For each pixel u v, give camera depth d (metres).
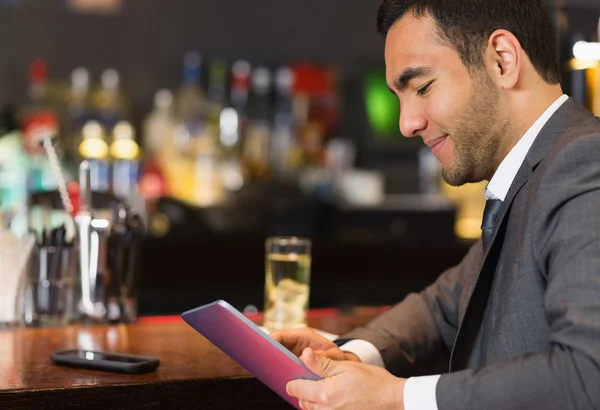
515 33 1.41
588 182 1.27
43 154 3.52
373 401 1.29
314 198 4.09
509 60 1.41
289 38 4.41
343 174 4.25
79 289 2.06
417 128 1.46
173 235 3.64
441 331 1.80
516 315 1.35
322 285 3.75
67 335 1.90
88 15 4.18
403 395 1.28
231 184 3.98
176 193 3.96
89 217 2.05
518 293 1.35
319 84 4.34
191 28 4.29
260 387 1.55
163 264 3.58
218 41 4.32
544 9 1.46
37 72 3.74
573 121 1.41
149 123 4.08
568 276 1.23
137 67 4.24
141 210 2.23
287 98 4.33
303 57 4.43
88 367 1.56
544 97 1.43
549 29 1.45
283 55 4.40
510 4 1.42
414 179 4.50
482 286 1.46
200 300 3.61
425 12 1.42
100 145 3.72
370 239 3.83
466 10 1.41
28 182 2.19
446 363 1.82
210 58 4.31
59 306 2.01
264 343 1.32
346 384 1.30
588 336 1.18
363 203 4.17
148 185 3.74
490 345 1.41
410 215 3.96
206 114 4.13
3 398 1.39
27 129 3.74
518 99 1.42
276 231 3.87
